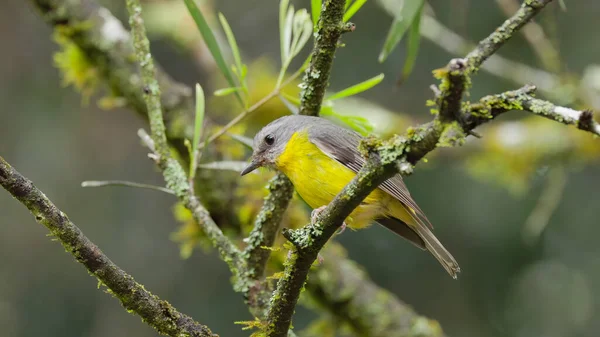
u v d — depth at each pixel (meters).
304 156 6.86
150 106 6.41
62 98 12.95
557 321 12.16
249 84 12.05
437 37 10.83
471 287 12.29
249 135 12.30
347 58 12.40
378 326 9.28
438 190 12.22
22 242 12.49
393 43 6.09
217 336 4.91
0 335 11.92
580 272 12.27
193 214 6.18
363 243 12.28
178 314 4.89
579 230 12.37
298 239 4.62
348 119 6.61
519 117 13.30
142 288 4.78
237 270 6.11
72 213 12.59
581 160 11.43
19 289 12.30
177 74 14.09
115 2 13.17
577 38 12.22
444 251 7.10
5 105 12.68
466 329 12.21
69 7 8.91
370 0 12.35
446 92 3.80
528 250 12.23
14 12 12.96
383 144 4.13
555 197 11.14
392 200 7.08
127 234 12.70
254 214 8.58
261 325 5.13
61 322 12.30
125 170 13.17
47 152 12.66
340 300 9.27
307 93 5.91
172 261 12.66
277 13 14.00
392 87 12.59
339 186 6.80
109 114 13.24
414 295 12.22
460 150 11.71
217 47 6.46
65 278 12.51
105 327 12.40
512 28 4.14
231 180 8.65
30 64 13.01
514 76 11.34
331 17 5.40
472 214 12.15
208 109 12.18
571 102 11.02
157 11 12.60
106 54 8.95
